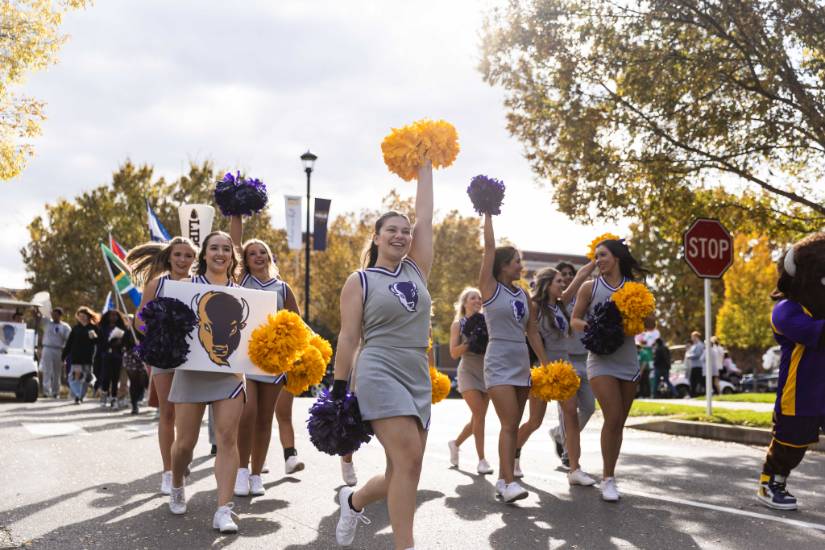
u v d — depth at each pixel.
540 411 7.72
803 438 6.29
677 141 13.94
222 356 5.58
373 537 5.40
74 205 39.62
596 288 6.93
